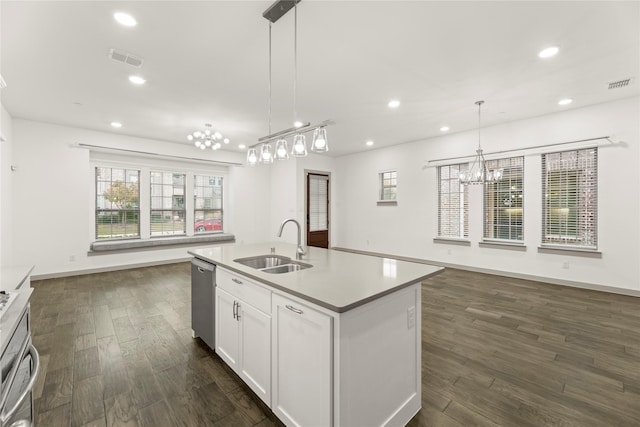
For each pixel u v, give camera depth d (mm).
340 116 4324
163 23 2152
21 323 1152
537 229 4465
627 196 3752
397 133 5367
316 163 7410
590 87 3342
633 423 1619
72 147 4891
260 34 2299
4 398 848
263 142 2559
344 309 1229
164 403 1818
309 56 2641
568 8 2006
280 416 1623
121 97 3566
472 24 2182
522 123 4551
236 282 2037
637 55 2633
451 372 2119
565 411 1720
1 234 3766
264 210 7559
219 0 1914
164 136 5539
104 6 1961
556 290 4023
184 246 6188
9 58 2631
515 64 2797
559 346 2484
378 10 2020
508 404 1785
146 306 3529
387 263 2195
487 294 3873
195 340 2678
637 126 3660
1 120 3742
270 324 1689
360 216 7176
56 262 4785
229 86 3264
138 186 5934
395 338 1578
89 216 5312
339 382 1279
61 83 3164
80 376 2096
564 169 4258
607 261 3904
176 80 3104
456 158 5344
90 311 3359
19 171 4430
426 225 5852
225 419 1685
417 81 3162
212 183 7023
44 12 2010
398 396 1604
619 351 2395
